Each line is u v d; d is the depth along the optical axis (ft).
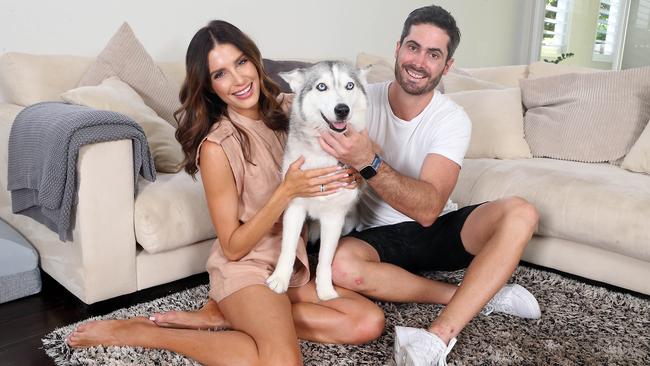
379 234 6.04
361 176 5.23
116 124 5.94
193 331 4.98
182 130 5.27
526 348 5.46
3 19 7.88
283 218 5.24
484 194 7.85
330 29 12.43
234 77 4.98
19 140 6.39
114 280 6.22
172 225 6.33
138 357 5.05
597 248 7.09
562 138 9.01
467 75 11.39
